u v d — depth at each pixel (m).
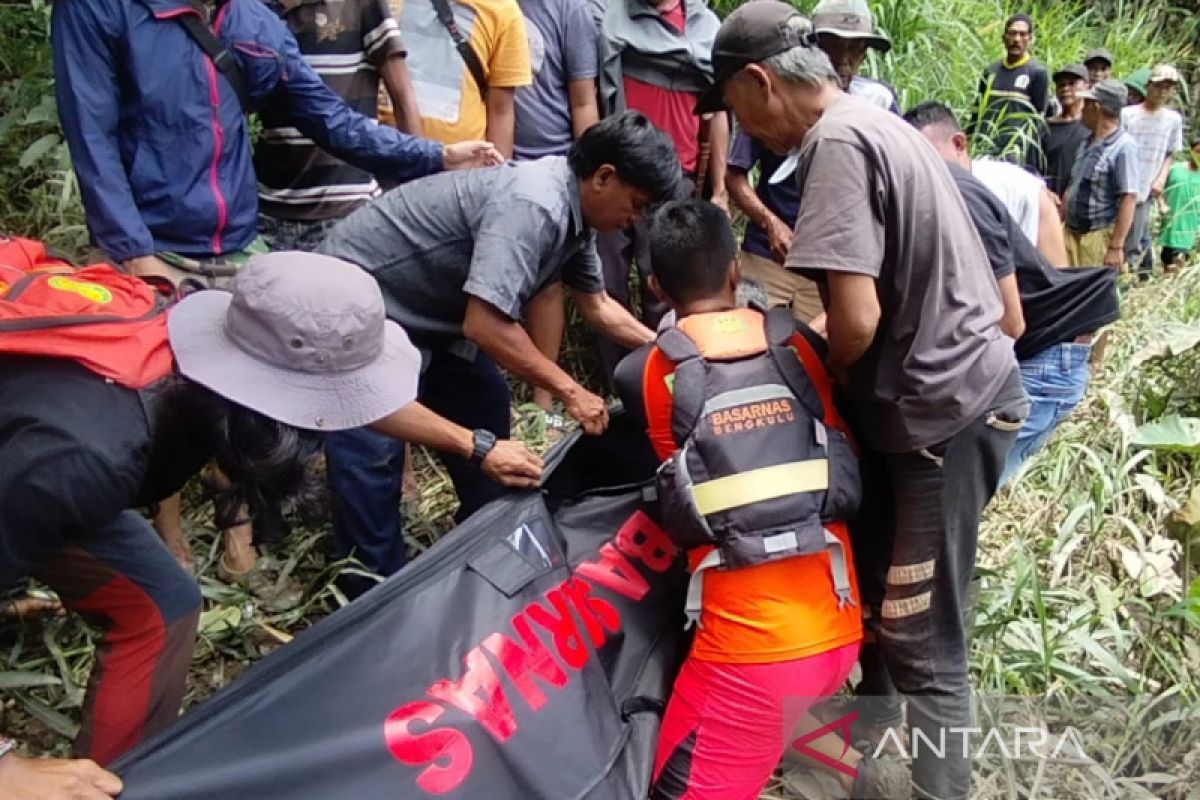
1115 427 3.87
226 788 1.62
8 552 1.44
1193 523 3.21
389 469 2.58
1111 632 2.81
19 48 4.11
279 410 1.49
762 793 2.33
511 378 3.92
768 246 3.80
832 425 2.06
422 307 2.51
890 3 5.42
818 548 1.96
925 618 2.18
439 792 1.74
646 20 3.63
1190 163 7.52
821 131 1.94
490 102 3.38
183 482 1.72
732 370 2.01
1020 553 2.94
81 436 1.40
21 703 2.35
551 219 2.28
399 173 2.84
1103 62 7.02
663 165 2.22
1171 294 5.54
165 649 1.88
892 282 1.98
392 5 3.30
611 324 2.75
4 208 3.78
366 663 1.81
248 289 1.51
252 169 2.71
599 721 1.97
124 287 1.63
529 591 2.03
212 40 2.53
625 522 2.31
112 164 2.45
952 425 2.03
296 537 2.85
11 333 1.42
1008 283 2.58
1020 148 5.87
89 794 1.52
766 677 1.98
